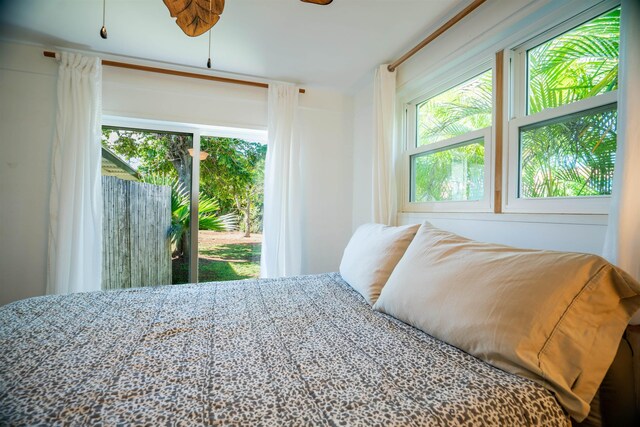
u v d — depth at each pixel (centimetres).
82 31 178
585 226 108
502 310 75
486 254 93
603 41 110
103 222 223
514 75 142
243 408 58
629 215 85
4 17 166
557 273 73
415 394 63
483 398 62
